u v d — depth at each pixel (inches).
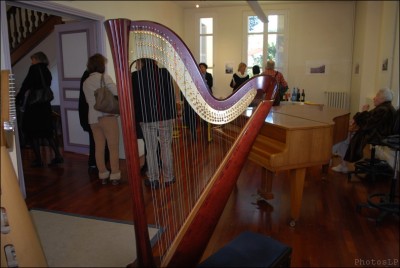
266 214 120.3
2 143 53.5
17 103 170.1
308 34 295.1
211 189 73.5
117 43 49.8
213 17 310.3
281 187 147.7
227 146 97.0
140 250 54.7
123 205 124.9
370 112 150.4
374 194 128.4
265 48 305.3
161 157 112.7
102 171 147.8
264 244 65.7
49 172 166.1
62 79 196.2
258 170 172.1
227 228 109.3
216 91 320.5
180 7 306.5
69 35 187.3
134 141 52.0
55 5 143.7
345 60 290.7
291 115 137.9
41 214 116.2
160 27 56.0
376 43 231.1
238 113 76.5
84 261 85.4
